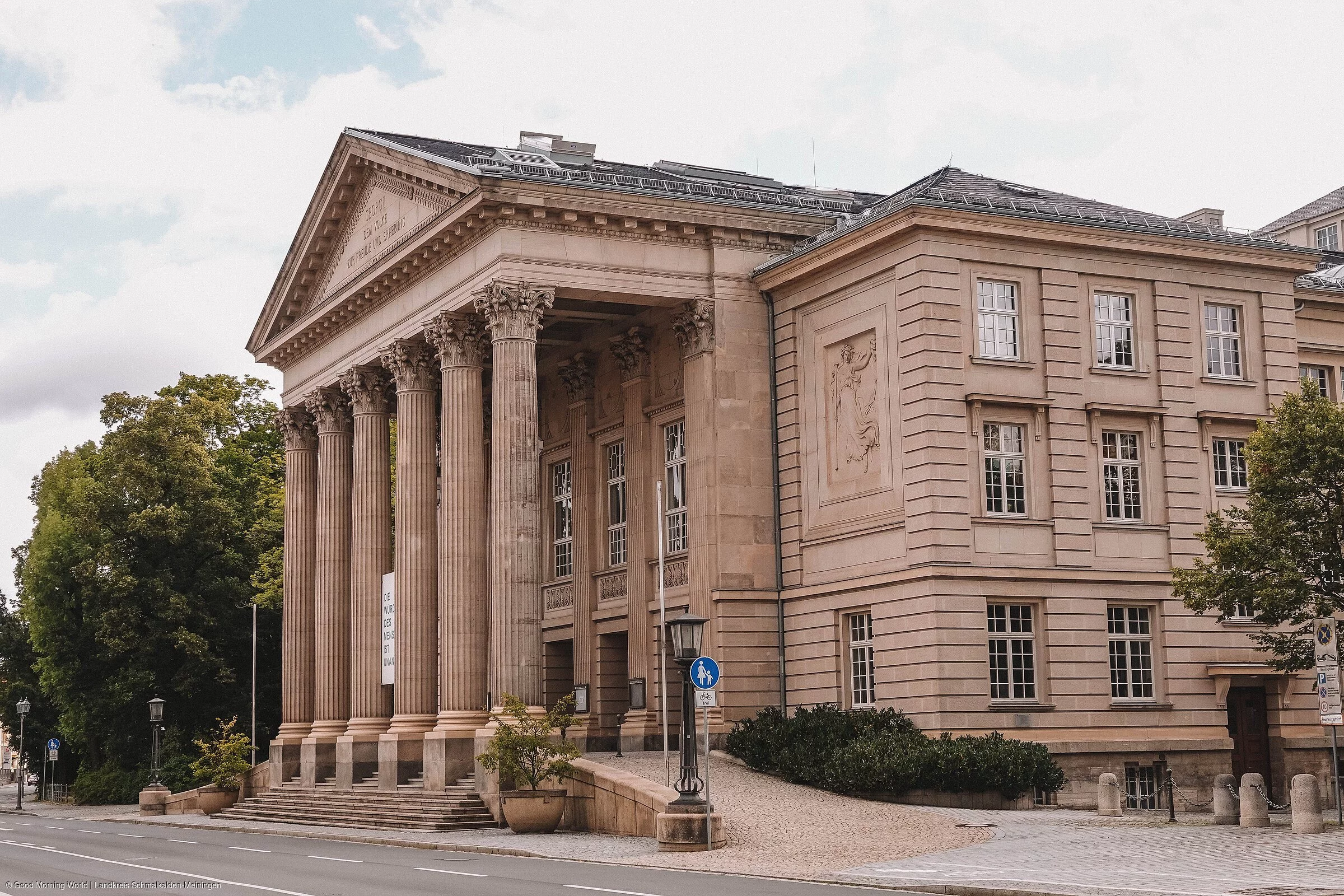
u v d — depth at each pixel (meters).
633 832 32.78
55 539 72.31
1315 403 33.25
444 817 37.25
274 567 72.06
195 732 72.81
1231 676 39.75
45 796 89.94
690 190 45.38
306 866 26.62
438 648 42.47
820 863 24.59
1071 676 37.94
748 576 42.44
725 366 43.09
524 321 40.69
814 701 41.00
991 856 24.31
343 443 52.38
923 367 37.75
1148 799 38.03
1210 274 41.91
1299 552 32.47
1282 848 23.91
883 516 38.97
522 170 42.97
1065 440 39.06
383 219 47.47
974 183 43.97
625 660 48.78
